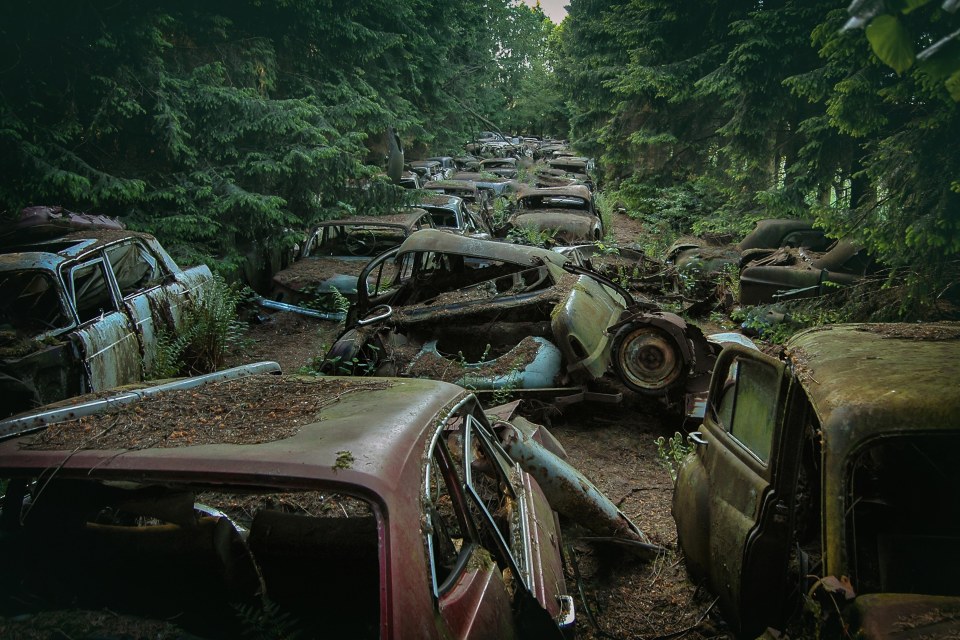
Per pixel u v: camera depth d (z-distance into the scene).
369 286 9.45
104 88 8.54
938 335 3.07
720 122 16.22
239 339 8.63
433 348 6.42
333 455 2.02
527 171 24.64
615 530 3.90
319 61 14.24
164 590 2.41
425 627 1.82
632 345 5.85
